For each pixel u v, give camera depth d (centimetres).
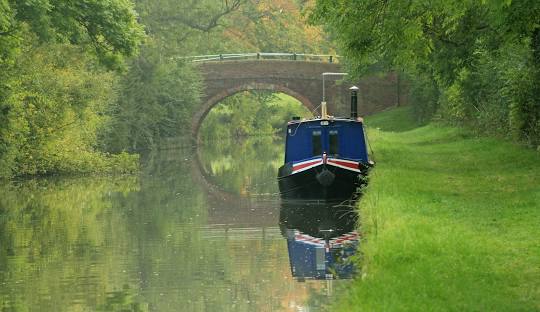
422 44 3178
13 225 3077
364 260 1836
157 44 8431
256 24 12056
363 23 2941
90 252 2483
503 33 2827
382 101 9575
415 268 1588
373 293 1464
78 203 3788
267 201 3781
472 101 5253
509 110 4272
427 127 6738
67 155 5294
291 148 3725
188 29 9988
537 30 3697
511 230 1991
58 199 3959
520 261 1652
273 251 2431
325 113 3828
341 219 3014
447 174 3306
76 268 2241
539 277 1524
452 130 5834
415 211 2294
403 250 1722
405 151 4616
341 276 1972
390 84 9550
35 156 5188
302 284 1961
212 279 2053
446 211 2300
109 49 5134
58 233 2870
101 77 5794
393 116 8800
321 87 9588
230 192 4306
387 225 2041
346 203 3447
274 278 2041
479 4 2878
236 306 1766
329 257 2305
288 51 12512
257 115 12712
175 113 8694
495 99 4631
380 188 2839
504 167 3431
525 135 4012
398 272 1583
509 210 2278
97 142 6406
